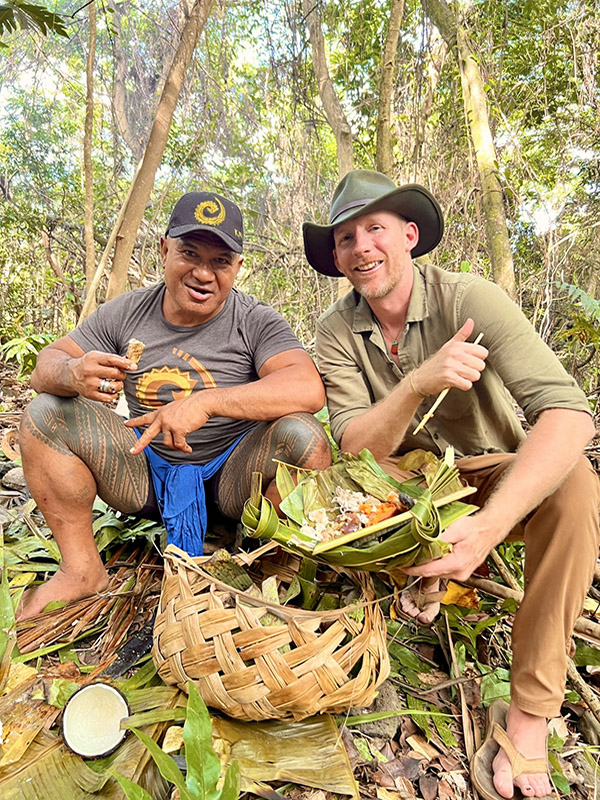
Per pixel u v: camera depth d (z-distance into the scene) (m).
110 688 1.24
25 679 1.34
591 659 1.65
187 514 1.78
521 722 1.34
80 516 1.66
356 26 4.58
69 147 6.66
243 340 1.87
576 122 4.59
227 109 5.07
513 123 4.77
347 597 1.56
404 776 1.32
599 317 3.11
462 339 1.43
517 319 1.58
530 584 1.38
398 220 1.67
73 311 6.55
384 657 1.34
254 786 1.13
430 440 1.84
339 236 1.71
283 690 1.17
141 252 5.43
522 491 1.34
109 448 1.66
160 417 1.58
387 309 1.75
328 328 1.86
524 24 4.61
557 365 1.53
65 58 4.62
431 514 1.20
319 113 4.92
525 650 1.35
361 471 1.44
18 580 1.75
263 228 5.80
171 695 1.29
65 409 1.60
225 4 4.23
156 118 2.72
